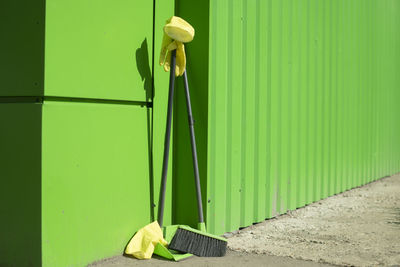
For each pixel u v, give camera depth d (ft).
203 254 12.23
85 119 10.99
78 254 10.89
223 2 14.37
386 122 32.58
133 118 12.39
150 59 12.89
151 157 13.01
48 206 10.19
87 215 11.09
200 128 13.65
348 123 25.21
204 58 13.56
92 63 11.10
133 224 12.42
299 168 19.65
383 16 31.37
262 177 16.78
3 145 10.72
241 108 15.47
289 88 18.79
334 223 17.01
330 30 22.65
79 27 10.76
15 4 10.48
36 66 10.14
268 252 12.91
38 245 10.12
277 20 17.71
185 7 13.85
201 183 13.64
